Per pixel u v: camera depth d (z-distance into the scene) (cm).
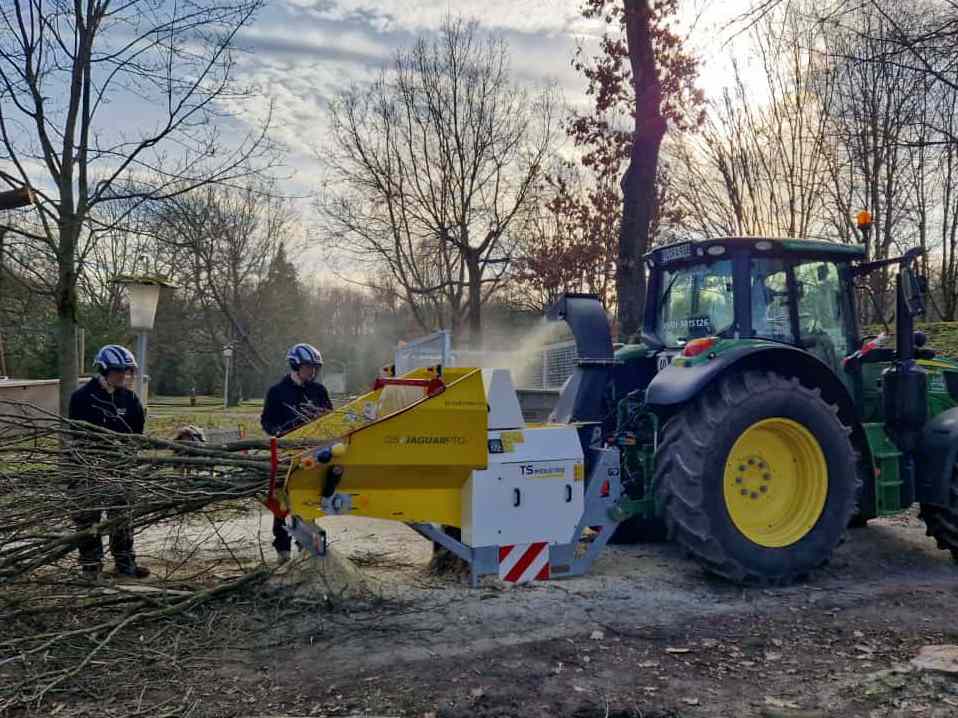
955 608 447
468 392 446
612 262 1877
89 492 411
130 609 411
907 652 380
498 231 2059
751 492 499
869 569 537
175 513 434
